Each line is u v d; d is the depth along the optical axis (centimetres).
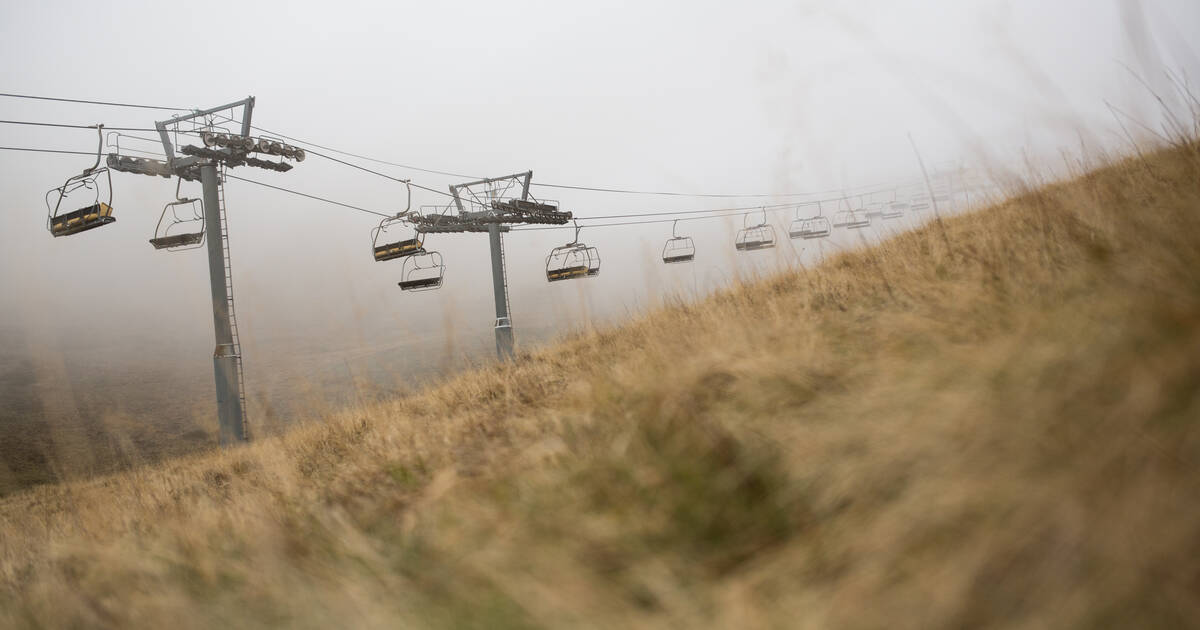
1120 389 113
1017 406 122
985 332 188
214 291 2072
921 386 155
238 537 291
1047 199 321
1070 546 92
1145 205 234
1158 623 82
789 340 260
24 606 255
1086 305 155
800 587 123
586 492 205
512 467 266
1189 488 88
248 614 189
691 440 205
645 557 156
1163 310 123
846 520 138
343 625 159
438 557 193
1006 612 92
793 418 193
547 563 155
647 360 323
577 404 323
